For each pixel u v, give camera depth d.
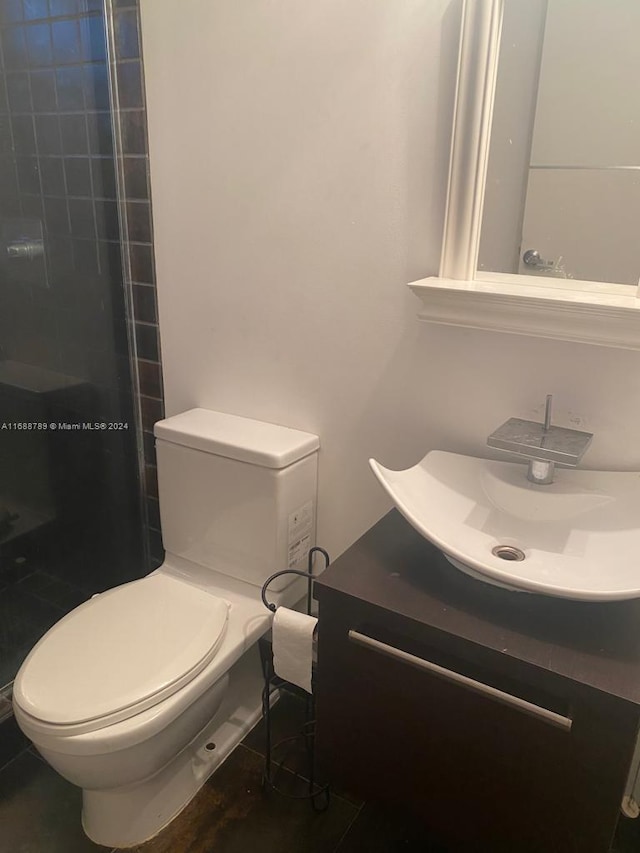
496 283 1.27
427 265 1.36
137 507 2.02
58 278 1.78
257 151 1.49
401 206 1.35
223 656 1.41
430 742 1.11
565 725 0.94
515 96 1.17
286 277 1.54
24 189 1.67
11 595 1.87
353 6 1.29
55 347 1.82
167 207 1.66
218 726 1.68
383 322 1.45
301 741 1.68
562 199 1.19
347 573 1.17
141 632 1.42
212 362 1.73
